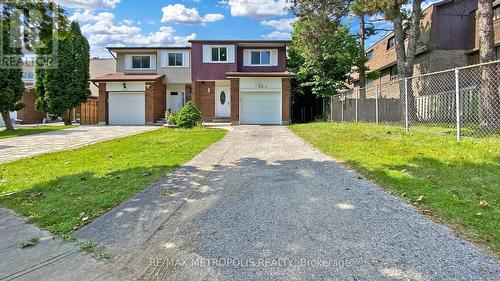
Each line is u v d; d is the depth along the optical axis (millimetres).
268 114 20875
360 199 4371
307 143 9789
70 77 22531
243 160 7453
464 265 2678
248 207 4266
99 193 5129
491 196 4078
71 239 3537
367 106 17578
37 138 14117
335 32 18828
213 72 22969
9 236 3695
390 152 7176
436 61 18828
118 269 2916
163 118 24516
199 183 5531
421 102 15570
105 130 17672
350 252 2990
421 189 4539
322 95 23078
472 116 11227
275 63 23188
